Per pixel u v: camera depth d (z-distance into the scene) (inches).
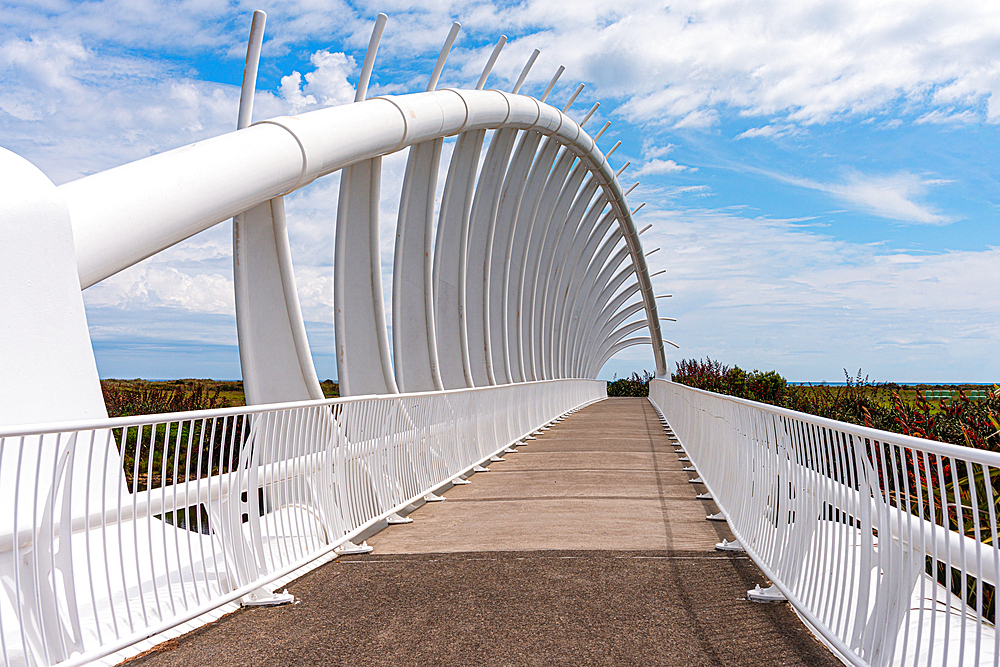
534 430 732.7
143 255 283.1
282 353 391.2
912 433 325.1
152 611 183.2
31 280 209.2
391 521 309.4
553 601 194.5
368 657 155.9
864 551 142.0
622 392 2532.0
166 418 160.6
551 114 840.9
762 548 219.8
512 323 990.4
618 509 334.6
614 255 1716.3
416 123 488.4
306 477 233.5
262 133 344.5
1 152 221.9
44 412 202.8
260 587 196.7
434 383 607.2
